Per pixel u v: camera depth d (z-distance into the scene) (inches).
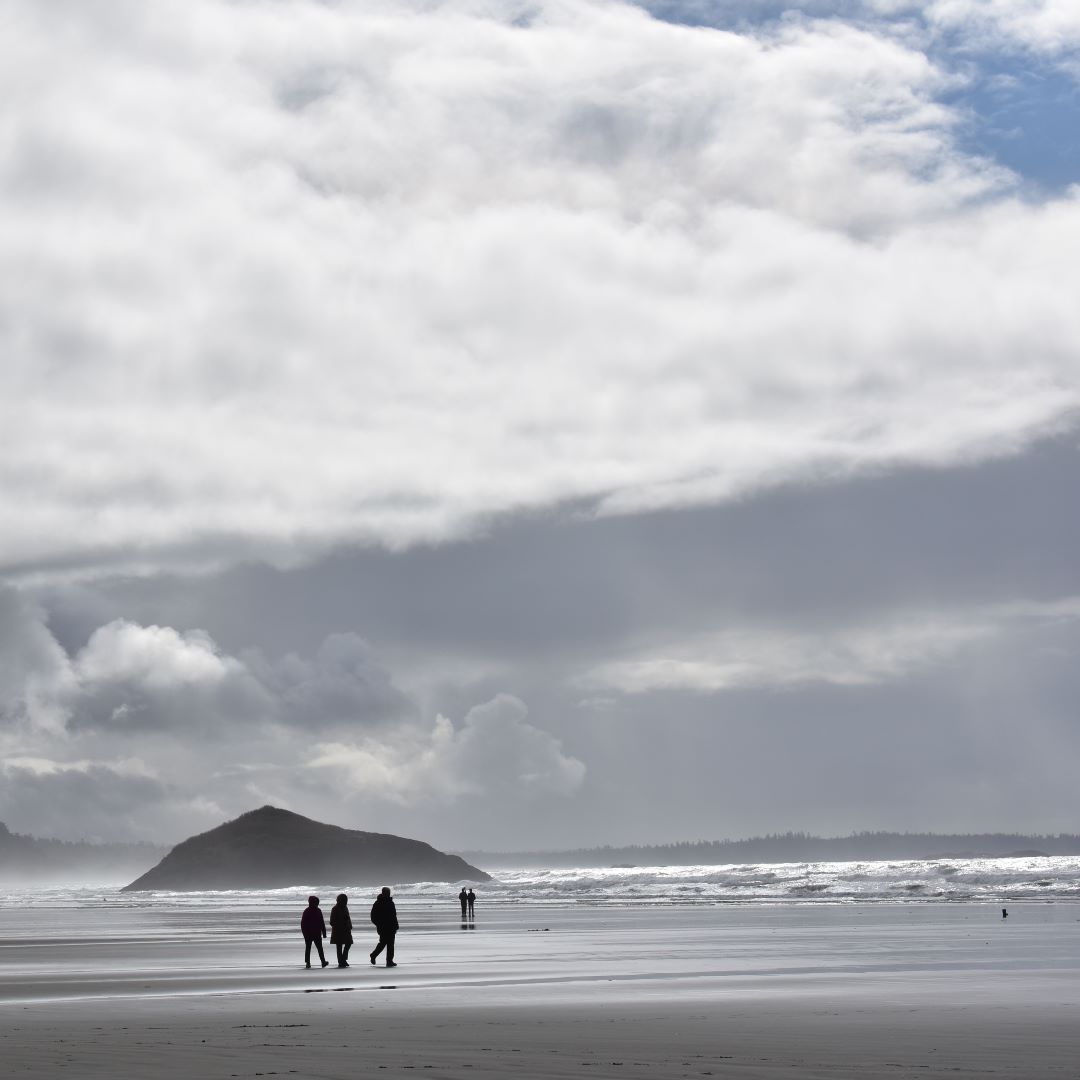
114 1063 662.5
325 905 6018.7
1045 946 1913.1
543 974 1477.6
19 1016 1010.7
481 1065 649.6
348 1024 898.7
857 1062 653.3
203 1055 700.7
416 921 3425.2
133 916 4658.0
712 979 1363.2
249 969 1640.0
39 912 5684.1
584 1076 603.2
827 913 3412.9
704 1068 633.0
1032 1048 709.9
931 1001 1045.2
